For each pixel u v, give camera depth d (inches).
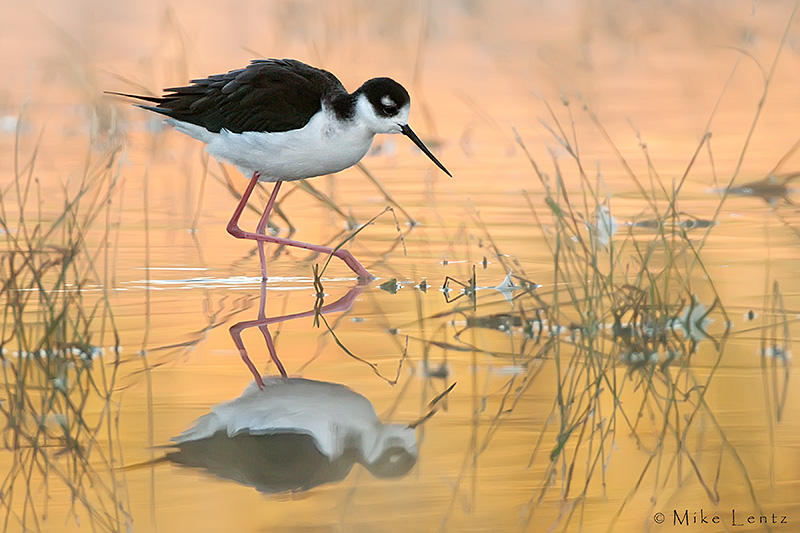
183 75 746.8
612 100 759.1
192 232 481.4
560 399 280.8
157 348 321.4
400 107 415.5
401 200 536.7
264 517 214.5
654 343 325.1
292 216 518.6
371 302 374.6
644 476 237.0
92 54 848.3
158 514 216.4
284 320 351.9
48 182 547.8
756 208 504.4
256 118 411.5
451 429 261.0
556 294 340.8
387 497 225.1
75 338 323.0
